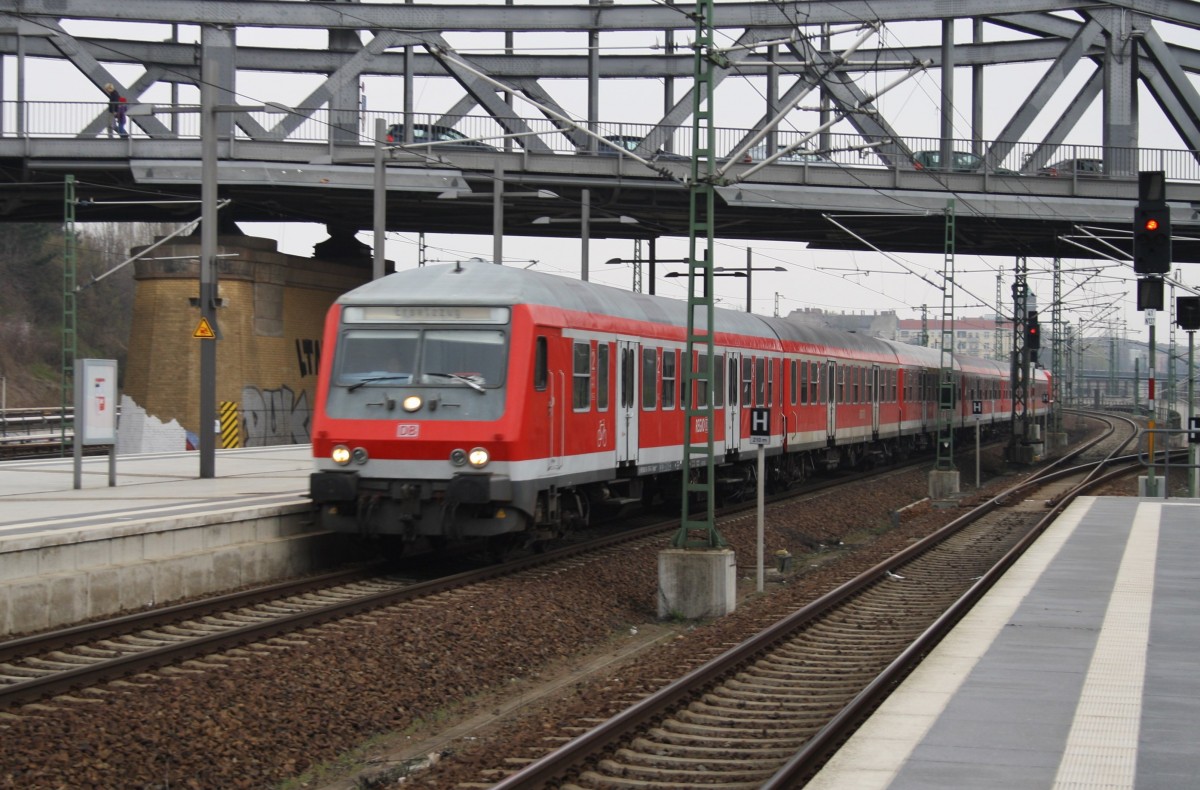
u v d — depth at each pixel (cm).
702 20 1794
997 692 1026
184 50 4650
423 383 1745
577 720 1086
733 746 1016
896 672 1161
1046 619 1377
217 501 1905
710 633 1555
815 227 4759
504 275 1811
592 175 4062
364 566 1848
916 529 2844
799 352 3234
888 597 1859
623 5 4344
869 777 787
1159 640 1253
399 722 1159
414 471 1734
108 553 1468
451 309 1764
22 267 8131
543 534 1889
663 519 2620
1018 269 5512
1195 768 804
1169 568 1783
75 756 914
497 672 1359
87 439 2117
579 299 1964
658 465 2270
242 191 4153
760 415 1972
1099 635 1281
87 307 8500
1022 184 4166
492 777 928
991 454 5878
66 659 1215
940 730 903
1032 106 4375
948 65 4425
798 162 4078
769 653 1392
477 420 1716
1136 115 4522
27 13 4169
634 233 5278
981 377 6106
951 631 1309
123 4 4169
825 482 3769
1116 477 4266
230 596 1507
